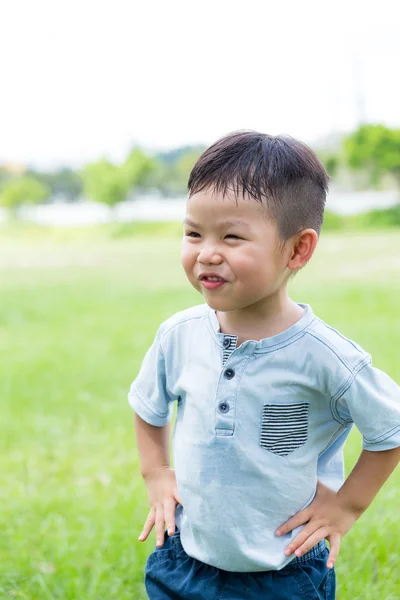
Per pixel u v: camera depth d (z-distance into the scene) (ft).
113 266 48.80
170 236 80.74
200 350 6.56
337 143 110.01
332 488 6.68
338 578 8.66
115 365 19.71
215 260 5.94
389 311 26.78
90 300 32.48
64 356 21.02
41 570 9.10
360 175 94.12
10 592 8.65
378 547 9.23
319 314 26.23
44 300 32.71
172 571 6.84
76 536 9.78
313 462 6.46
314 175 6.25
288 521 6.39
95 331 25.00
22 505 10.83
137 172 104.32
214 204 5.93
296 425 6.29
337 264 44.24
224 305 6.07
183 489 6.53
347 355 6.19
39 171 127.65
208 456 6.31
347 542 9.40
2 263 53.01
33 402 16.34
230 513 6.30
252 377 6.23
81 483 11.95
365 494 6.43
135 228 86.48
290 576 6.51
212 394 6.33
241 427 6.22
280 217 6.00
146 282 39.37
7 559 9.34
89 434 14.26
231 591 6.55
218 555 6.41
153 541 9.48
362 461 6.44
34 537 9.88
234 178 5.92
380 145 91.40
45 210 116.37
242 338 6.40
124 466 12.43
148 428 7.28
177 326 6.84
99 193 103.09
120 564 9.11
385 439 6.22
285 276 6.30
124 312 29.01
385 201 91.97
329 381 6.19
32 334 24.73
